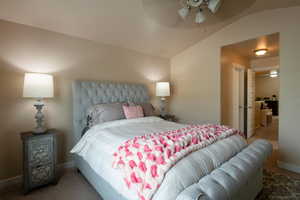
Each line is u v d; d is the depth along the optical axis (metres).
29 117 2.19
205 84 3.47
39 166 1.95
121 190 1.24
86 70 2.73
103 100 2.78
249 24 2.79
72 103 2.57
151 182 1.02
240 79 4.13
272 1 2.31
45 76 2.00
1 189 1.96
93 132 2.05
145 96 3.48
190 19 2.22
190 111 3.79
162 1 1.89
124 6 2.10
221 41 3.18
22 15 2.00
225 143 1.59
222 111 3.34
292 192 1.84
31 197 1.81
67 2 1.91
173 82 4.17
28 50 2.17
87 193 1.87
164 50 3.69
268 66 4.32
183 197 0.91
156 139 1.43
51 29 2.34
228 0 1.82
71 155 2.57
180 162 1.14
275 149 3.34
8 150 2.04
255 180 1.65
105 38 2.81
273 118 7.92
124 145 1.42
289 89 2.37
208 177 1.12
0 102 1.98
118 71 3.18
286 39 2.40
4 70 2.00
